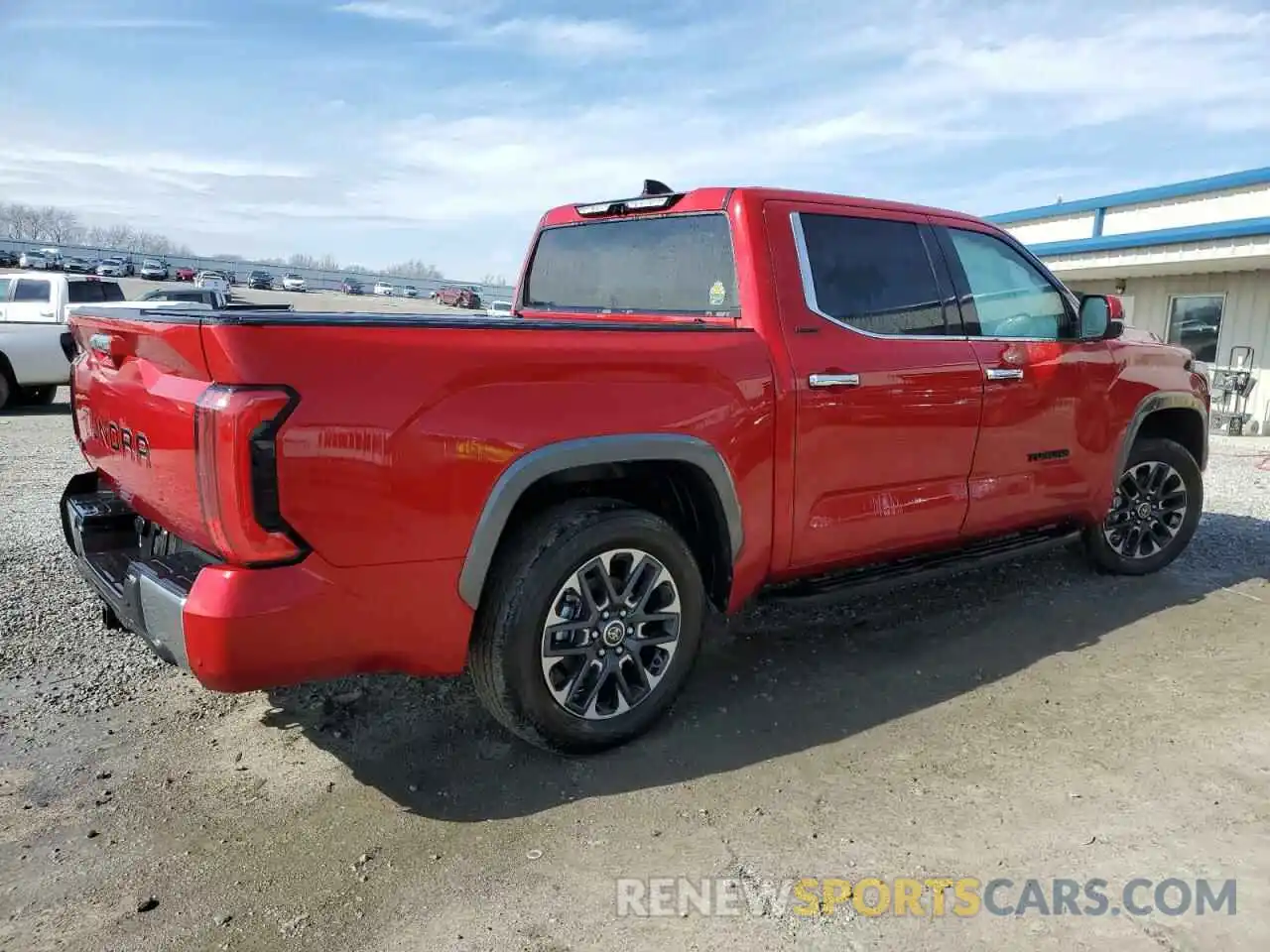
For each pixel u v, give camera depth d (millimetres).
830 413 3533
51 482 7742
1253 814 2812
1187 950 2219
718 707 3545
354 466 2475
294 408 2373
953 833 2715
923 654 4094
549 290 4598
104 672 3801
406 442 2555
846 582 3812
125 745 3221
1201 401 5301
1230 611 4676
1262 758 3166
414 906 2385
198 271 75562
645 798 2902
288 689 3670
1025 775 3045
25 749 3176
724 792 2939
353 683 3734
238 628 2373
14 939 2254
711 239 3656
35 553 5398
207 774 3037
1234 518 6852
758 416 3320
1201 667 3955
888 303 3824
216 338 2338
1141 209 14555
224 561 2512
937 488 3980
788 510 3482
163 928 2299
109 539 3330
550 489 3123
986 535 4328
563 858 2594
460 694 3645
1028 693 3691
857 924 2318
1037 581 5125
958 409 3967
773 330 3438
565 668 3068
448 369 2629
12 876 2500
